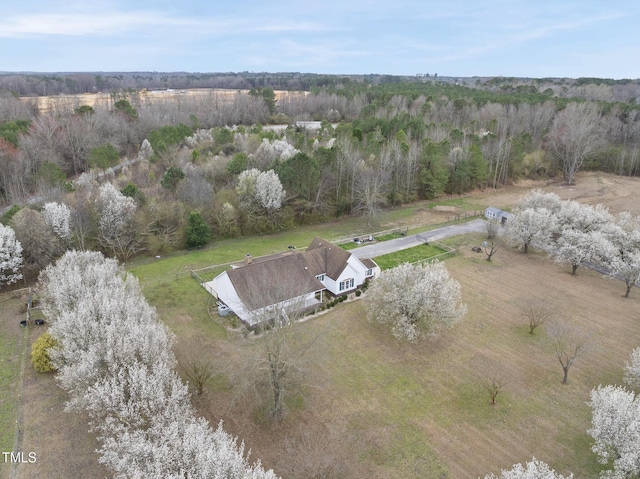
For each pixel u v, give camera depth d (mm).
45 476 23281
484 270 50094
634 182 89000
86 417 27328
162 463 19766
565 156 91312
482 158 80188
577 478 24031
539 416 28500
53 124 82375
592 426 27609
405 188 76062
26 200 59531
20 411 27688
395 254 54344
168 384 25578
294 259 42281
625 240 48469
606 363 33844
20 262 42656
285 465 24562
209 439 20984
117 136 91500
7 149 67500
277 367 27438
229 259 51688
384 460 25000
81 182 62719
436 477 24000
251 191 60219
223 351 34125
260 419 27969
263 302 32781
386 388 30875
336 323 38719
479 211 72625
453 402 29625
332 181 67500
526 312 40531
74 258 37094
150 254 53719
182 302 41312
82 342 26344
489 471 24422
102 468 23812
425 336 36844
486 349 35406
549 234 52375
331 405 29172
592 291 45438
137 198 56094
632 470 22062
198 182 61312
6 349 33781
